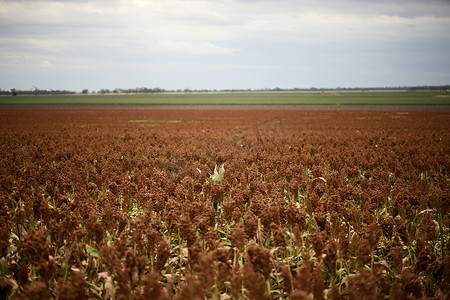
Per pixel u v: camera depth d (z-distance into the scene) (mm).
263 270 2932
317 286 2662
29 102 118438
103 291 3428
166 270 3752
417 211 4926
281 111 68312
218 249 3279
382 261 3682
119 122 41281
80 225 4668
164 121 44000
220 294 3232
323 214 4102
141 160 9852
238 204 5094
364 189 6250
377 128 29375
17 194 5301
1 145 15328
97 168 9102
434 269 3160
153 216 4492
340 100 123875
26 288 2781
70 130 27109
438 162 9523
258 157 10430
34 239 3293
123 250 3438
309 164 9547
